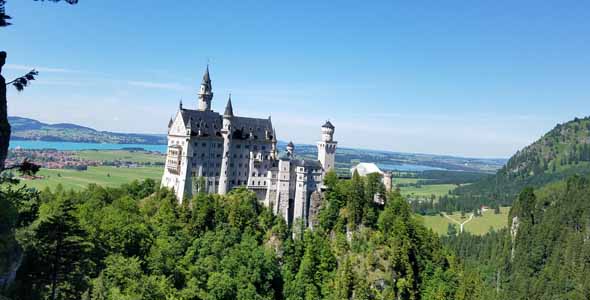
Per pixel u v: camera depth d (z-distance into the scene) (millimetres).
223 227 191250
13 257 65938
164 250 159125
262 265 175125
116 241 148750
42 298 84562
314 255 185625
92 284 114625
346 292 173500
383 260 189750
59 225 84250
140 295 119062
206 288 159625
